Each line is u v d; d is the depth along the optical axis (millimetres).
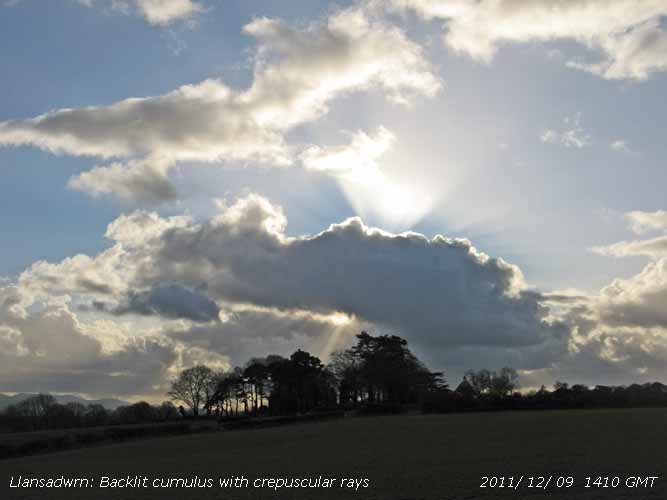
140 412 162625
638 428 76438
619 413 104625
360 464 54688
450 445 67438
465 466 49375
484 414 118438
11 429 147000
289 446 77750
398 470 49406
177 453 76500
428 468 49469
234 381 173250
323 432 96000
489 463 50438
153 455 75625
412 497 37688
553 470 44594
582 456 51688
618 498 34156
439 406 135500
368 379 159875
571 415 103125
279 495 41250
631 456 50562
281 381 162125
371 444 73750
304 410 163500
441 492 38750
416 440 75375
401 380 159875
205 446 84688
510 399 136625
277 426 120000
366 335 169250
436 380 172000
